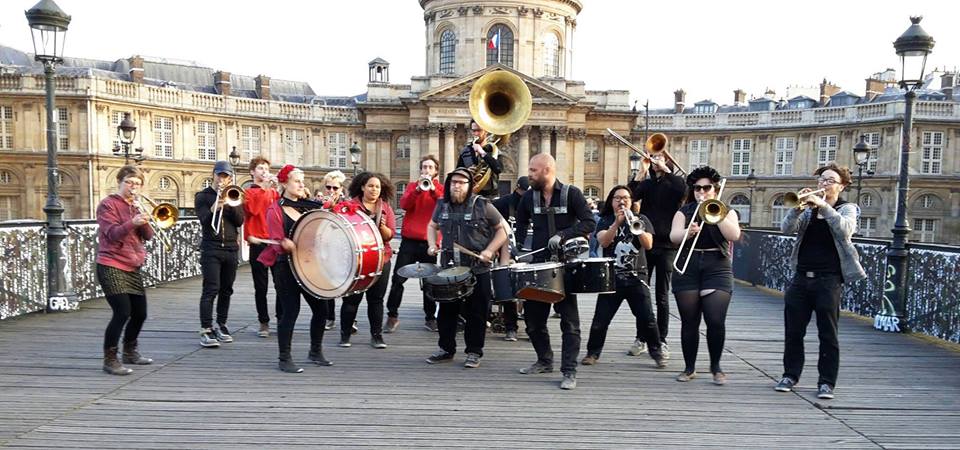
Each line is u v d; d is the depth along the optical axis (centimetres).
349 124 4859
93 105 3884
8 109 3906
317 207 730
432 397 581
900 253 937
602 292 614
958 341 836
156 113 4203
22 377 626
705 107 5247
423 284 684
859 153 2481
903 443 488
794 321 610
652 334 693
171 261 1381
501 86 786
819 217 591
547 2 4822
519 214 696
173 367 670
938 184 4072
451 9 4828
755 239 1528
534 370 666
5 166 3906
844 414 552
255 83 5112
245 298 1166
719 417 539
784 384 613
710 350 636
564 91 4594
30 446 454
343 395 582
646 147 755
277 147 4738
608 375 666
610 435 494
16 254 939
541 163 650
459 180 661
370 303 770
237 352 741
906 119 955
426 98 4403
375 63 5338
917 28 941
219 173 750
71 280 1048
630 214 657
